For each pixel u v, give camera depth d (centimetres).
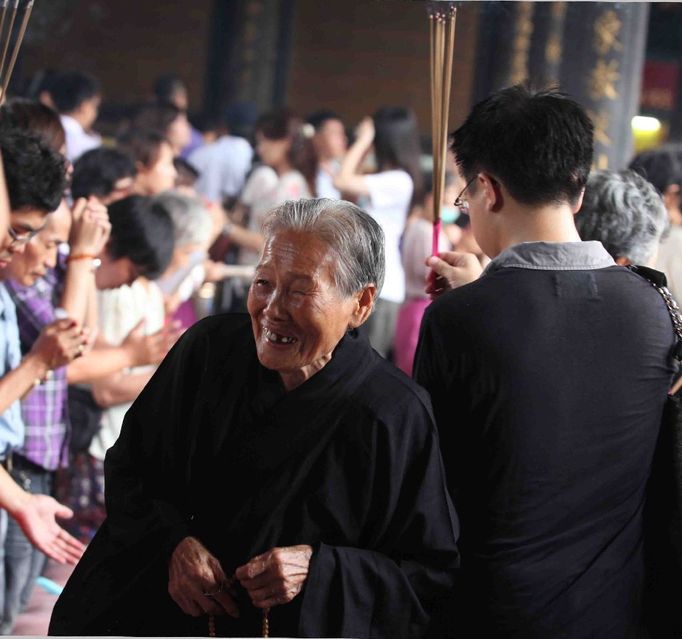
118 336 439
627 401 238
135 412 238
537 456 234
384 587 224
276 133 764
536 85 257
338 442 226
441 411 239
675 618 250
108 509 239
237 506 229
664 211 294
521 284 237
